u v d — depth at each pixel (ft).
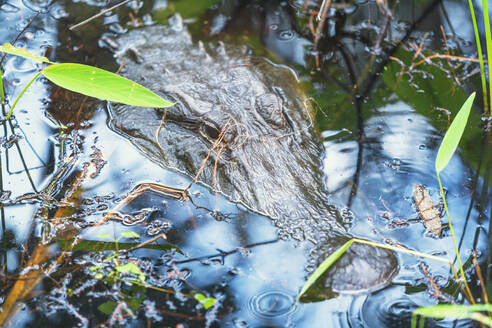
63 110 12.00
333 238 8.66
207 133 10.36
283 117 10.59
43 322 7.89
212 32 14.37
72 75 9.18
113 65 13.33
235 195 9.75
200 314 8.00
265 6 15.25
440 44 13.67
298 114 11.13
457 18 14.37
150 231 9.41
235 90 11.16
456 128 8.16
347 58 13.55
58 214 9.71
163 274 8.65
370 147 11.02
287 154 9.93
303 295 8.16
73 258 8.91
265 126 10.24
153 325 7.84
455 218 9.60
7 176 10.43
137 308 8.09
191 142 10.60
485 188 10.18
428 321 7.81
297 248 8.76
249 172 9.71
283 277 8.45
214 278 8.56
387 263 8.32
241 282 8.48
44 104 12.13
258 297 8.23
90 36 14.12
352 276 8.06
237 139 10.00
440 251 8.95
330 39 14.16
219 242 9.17
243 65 12.54
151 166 10.75
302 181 9.58
